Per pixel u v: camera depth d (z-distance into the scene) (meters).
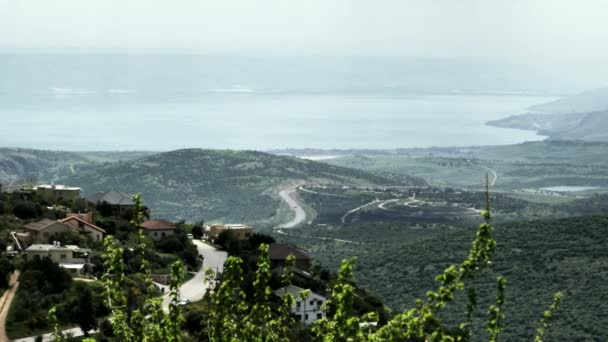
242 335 41.53
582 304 177.12
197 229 185.00
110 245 43.81
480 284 193.62
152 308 42.53
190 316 89.62
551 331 161.88
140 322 42.25
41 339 102.25
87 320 103.44
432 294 38.28
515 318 168.50
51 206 176.38
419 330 38.09
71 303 110.81
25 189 196.25
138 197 46.72
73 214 165.25
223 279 41.56
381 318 129.50
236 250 167.25
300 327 84.19
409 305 197.12
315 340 41.31
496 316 40.72
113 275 43.81
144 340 40.81
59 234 146.50
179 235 164.12
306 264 164.00
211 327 41.97
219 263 157.00
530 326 163.88
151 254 141.50
